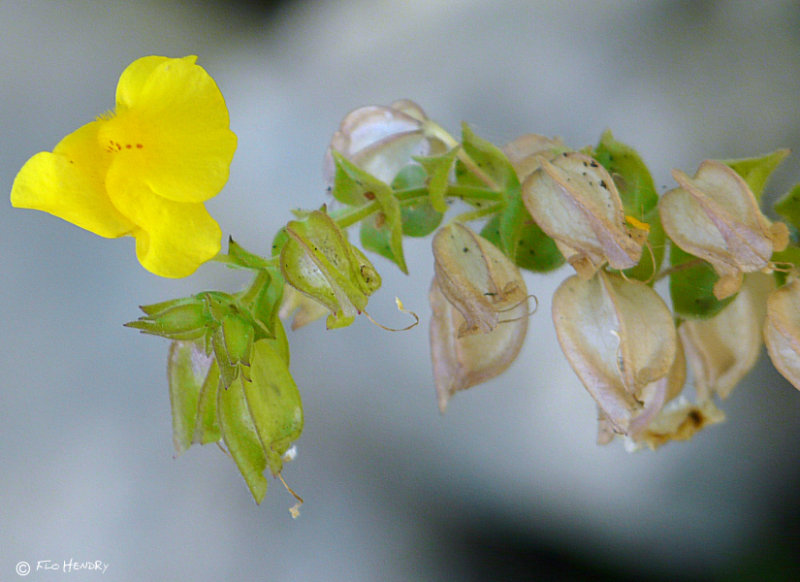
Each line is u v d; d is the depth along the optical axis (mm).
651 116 484
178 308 313
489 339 327
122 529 484
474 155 332
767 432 444
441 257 320
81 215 304
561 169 316
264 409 314
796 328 313
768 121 460
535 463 471
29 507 487
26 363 509
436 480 480
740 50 473
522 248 329
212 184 303
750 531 435
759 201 328
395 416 489
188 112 303
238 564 478
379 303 500
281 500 488
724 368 341
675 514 449
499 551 462
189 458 497
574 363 319
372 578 468
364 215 327
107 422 502
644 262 323
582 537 458
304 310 334
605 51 497
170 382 319
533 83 506
